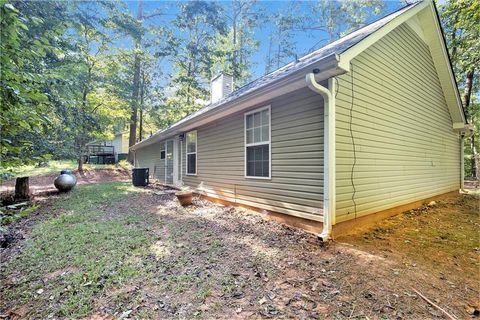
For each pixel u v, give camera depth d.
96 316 2.03
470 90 11.72
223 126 6.41
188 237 3.85
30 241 3.77
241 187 5.69
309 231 3.97
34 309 2.14
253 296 2.26
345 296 2.24
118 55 16.67
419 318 1.94
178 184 9.37
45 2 6.44
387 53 4.99
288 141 4.38
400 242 3.62
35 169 15.20
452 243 3.61
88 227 4.39
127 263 2.93
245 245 3.50
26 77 1.98
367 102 4.43
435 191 6.96
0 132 1.93
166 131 9.19
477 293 2.30
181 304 2.15
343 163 3.91
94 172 16.36
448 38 10.70
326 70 3.21
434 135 6.95
